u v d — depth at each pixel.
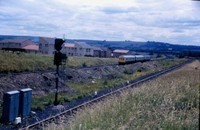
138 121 9.14
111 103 11.77
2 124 12.72
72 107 16.61
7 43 80.19
